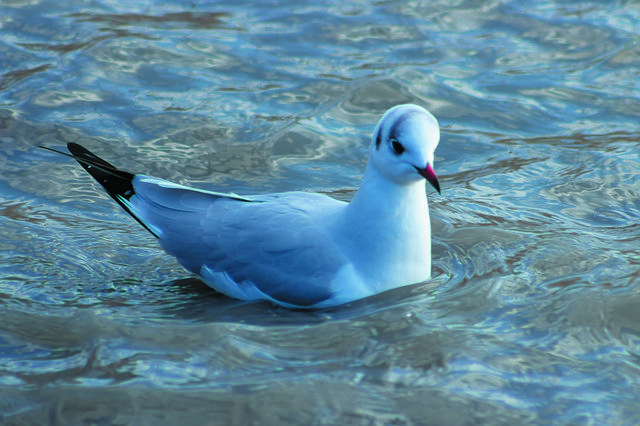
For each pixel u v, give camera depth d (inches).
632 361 295.4
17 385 287.3
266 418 264.4
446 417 264.7
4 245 409.4
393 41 666.8
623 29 664.4
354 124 552.4
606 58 628.1
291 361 300.8
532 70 617.3
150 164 497.7
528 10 709.9
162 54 636.1
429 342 311.4
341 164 506.9
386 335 319.6
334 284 356.8
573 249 395.2
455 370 291.0
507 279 366.3
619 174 479.8
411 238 360.2
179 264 410.9
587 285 354.6
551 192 467.8
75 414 268.7
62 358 306.3
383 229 355.6
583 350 303.7
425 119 343.0
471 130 545.3
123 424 263.1
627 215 438.3
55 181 480.1
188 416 265.7
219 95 583.5
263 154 515.5
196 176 489.7
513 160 508.1
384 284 362.9
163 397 275.4
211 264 376.2
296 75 611.5
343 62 631.2
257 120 552.1
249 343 313.7
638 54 627.5
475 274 378.6
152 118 550.3
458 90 591.8
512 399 273.7
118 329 326.6
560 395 275.9
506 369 291.6
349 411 267.3
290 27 690.2
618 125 543.2
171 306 365.1
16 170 487.8
